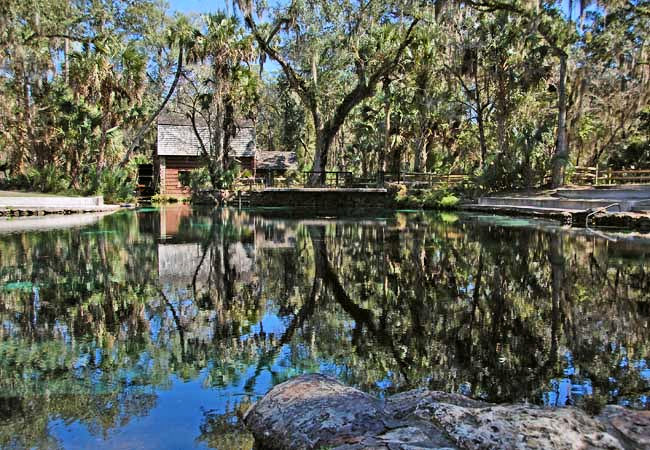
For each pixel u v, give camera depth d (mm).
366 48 26391
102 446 2561
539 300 6004
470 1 19969
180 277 7422
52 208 20141
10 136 26812
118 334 4590
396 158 36688
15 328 4785
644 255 9344
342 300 6016
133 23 29594
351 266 8414
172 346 4254
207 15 27422
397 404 2635
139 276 7465
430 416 2322
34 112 25062
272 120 48250
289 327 4867
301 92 28078
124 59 24859
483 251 10094
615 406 2656
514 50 24547
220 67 27062
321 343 4379
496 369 3734
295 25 25281
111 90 24297
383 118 34562
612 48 19281
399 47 25922
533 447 1992
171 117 36375
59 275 7527
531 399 3203
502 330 4766
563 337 4562
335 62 27406
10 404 3074
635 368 3750
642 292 6375
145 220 18000
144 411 2969
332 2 24719
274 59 27406
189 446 2539
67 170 25688
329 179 32281
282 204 27719
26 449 2535
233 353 4090
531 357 4004
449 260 9023
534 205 20375
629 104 23984
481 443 2045
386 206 27234
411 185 28484
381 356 4027
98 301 5883
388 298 6129
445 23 21000
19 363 3814
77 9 26844
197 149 34656
